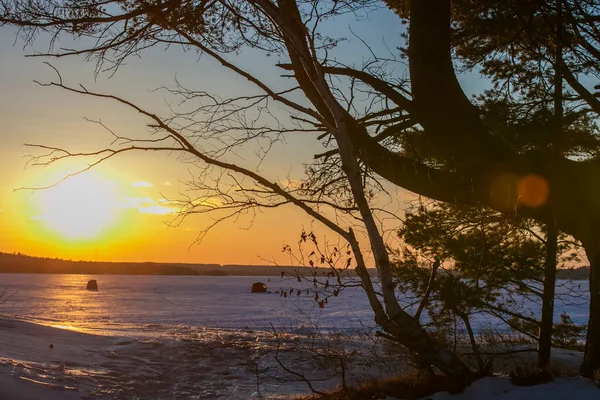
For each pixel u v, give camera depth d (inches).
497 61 451.2
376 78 347.9
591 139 455.5
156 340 669.3
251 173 309.1
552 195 330.3
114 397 377.7
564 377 293.3
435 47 327.3
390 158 349.1
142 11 322.3
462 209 417.1
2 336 543.8
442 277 394.3
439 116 330.6
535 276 453.4
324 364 478.3
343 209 323.9
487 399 269.0
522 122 418.3
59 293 4160.9
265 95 333.1
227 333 864.3
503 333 614.5
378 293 297.6
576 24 350.6
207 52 309.6
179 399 400.2
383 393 301.4
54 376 397.4
